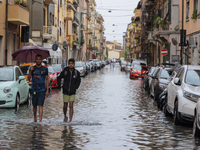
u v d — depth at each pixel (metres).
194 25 27.89
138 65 40.31
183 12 29.05
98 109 13.94
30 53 13.05
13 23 27.78
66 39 60.50
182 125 10.55
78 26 79.69
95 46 123.50
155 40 49.69
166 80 17.23
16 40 28.89
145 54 71.62
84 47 95.06
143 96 19.66
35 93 10.66
